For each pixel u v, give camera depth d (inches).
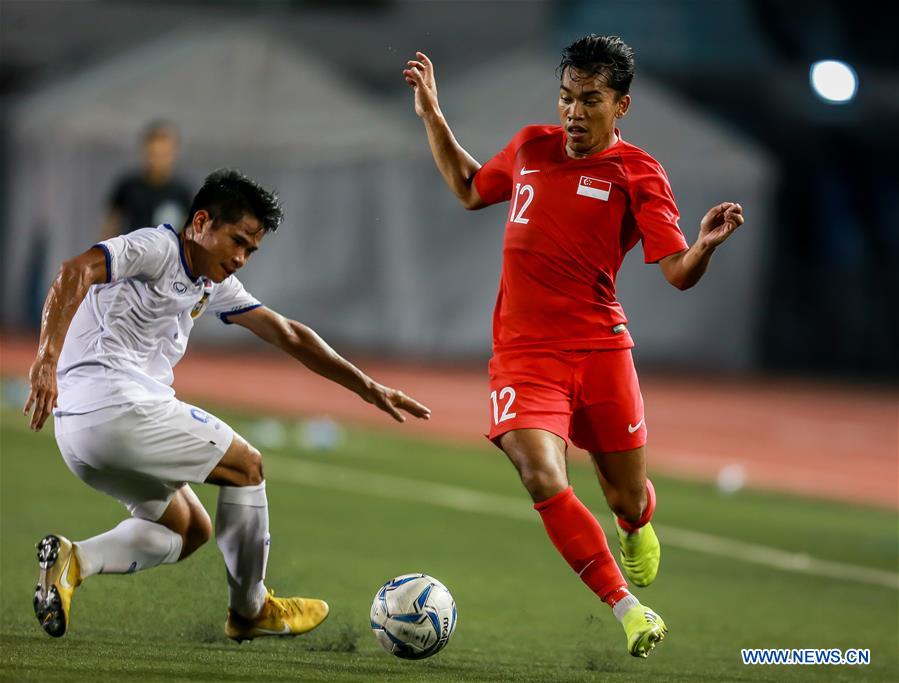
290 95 3496.6
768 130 4143.7
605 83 655.8
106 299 625.6
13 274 3516.2
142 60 3587.6
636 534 740.0
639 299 3700.8
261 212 622.8
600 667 689.0
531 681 606.2
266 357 3526.1
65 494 1273.4
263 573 669.3
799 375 4060.0
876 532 1441.9
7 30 3757.4
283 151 3454.7
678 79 4062.5
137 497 649.6
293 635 691.4
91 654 589.0
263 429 1994.3
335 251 3511.3
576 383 671.8
